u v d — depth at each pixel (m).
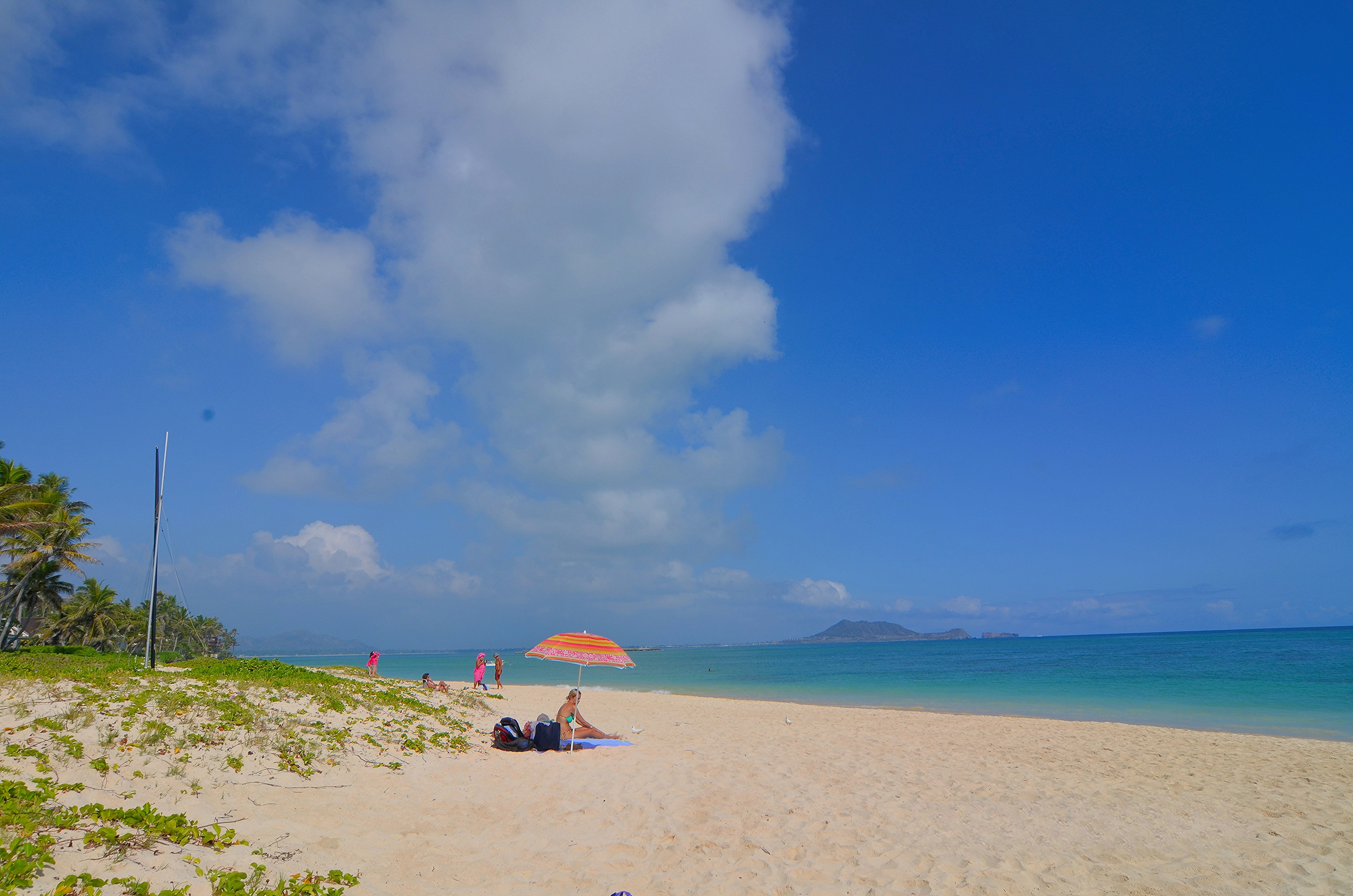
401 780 10.61
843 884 7.69
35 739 8.17
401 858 7.58
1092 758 15.93
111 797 7.16
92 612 66.06
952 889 7.63
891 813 10.60
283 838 7.43
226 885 5.80
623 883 7.46
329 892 6.19
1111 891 7.66
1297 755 16.47
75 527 45.97
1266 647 104.00
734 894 7.33
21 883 4.93
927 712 28.11
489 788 10.97
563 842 8.66
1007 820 10.39
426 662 130.00
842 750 16.67
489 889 7.01
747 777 12.80
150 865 5.83
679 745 16.62
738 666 89.62
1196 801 11.77
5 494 39.81
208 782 8.41
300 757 10.26
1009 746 17.88
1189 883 7.95
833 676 62.72
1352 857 8.88
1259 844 9.41
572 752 14.30
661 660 125.81
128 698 10.80
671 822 9.71
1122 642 173.25
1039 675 56.41
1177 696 35.12
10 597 46.16
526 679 61.88
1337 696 34.41
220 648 115.31
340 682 18.02
